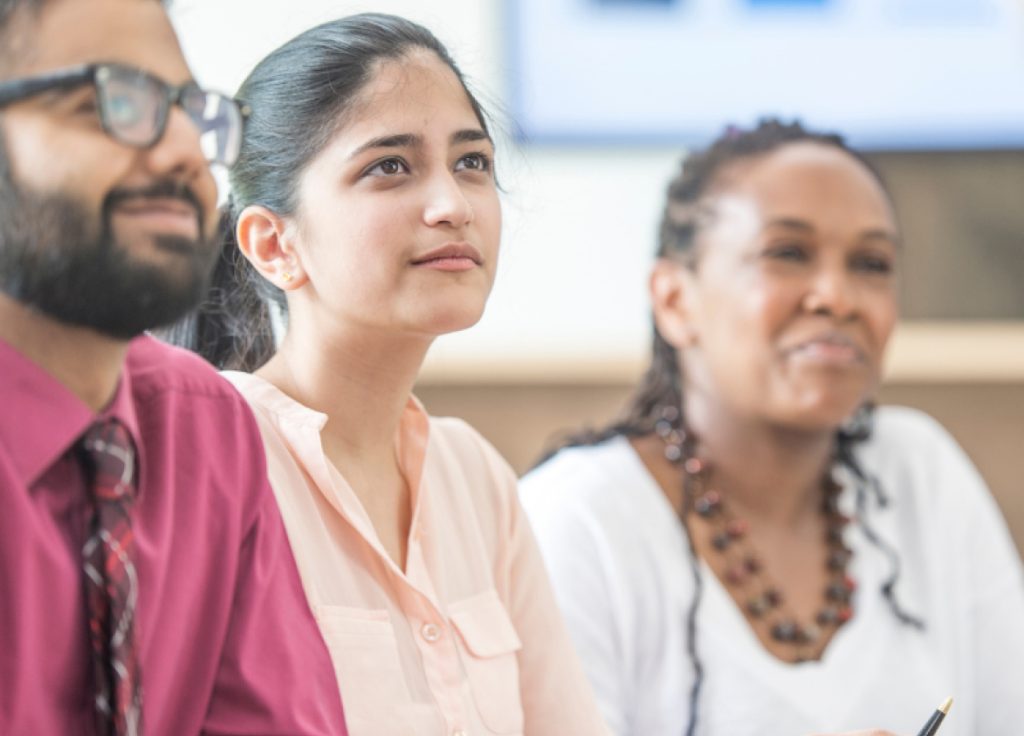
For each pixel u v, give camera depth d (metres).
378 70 1.81
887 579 2.74
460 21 5.00
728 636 2.59
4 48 1.36
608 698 2.53
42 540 1.42
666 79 5.13
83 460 1.47
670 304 2.82
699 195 2.78
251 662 1.63
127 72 1.36
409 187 1.79
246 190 1.86
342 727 1.69
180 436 1.64
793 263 2.66
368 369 1.84
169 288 1.39
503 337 5.07
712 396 2.72
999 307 5.20
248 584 1.66
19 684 1.39
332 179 1.79
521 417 5.00
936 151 5.16
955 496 2.90
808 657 2.63
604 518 2.63
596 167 5.13
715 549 2.68
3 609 1.39
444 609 1.89
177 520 1.60
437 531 1.95
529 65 5.06
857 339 2.66
